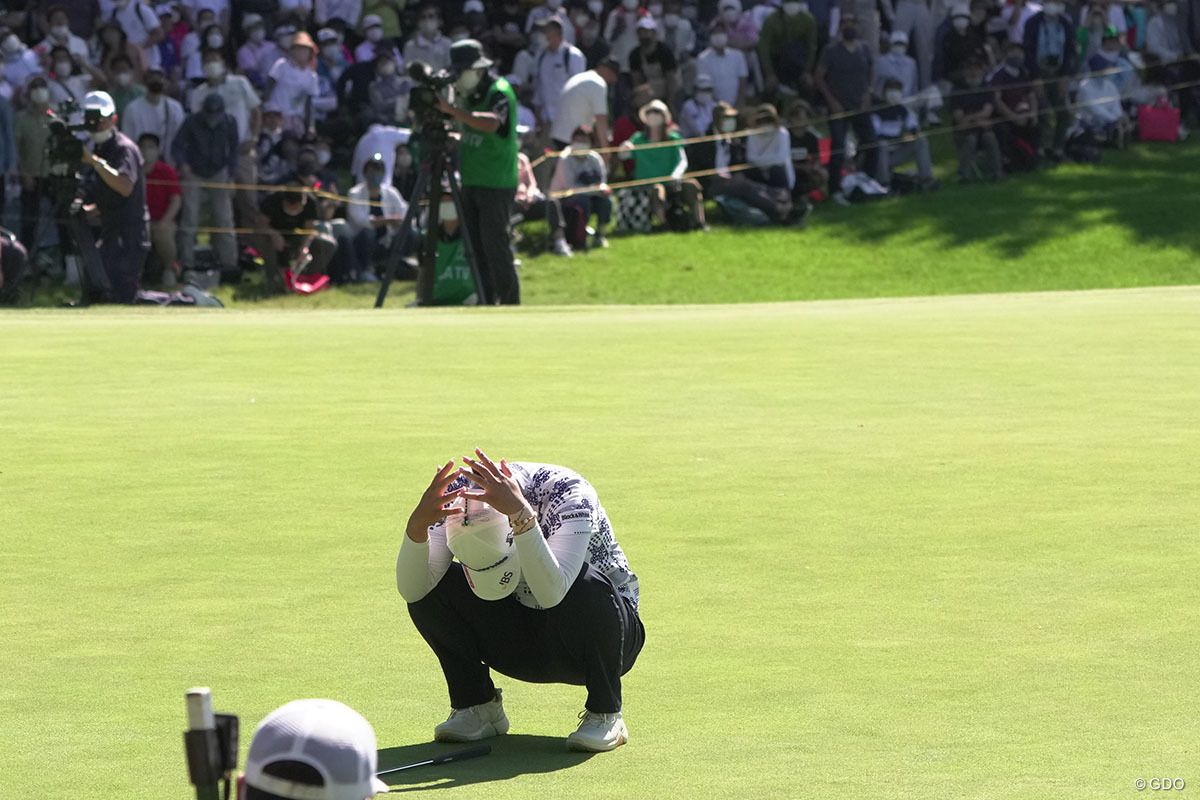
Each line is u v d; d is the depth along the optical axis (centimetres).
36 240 6200
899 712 1606
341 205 7544
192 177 7219
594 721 1544
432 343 4453
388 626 1933
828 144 8906
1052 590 2044
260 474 2761
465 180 5816
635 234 8519
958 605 1988
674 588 2081
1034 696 1644
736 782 1421
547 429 3159
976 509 2488
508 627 1577
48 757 1503
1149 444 2970
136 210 6044
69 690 1698
